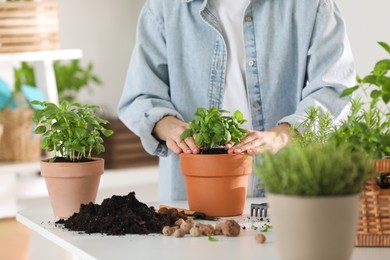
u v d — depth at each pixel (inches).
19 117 151.6
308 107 93.7
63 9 219.3
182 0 101.2
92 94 222.2
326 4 100.1
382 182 65.4
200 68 101.1
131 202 77.5
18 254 151.3
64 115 87.1
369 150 63.8
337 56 99.0
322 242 52.6
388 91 64.7
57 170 84.0
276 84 101.1
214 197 81.7
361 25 145.0
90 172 84.8
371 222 63.6
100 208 76.6
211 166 80.8
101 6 223.3
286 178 52.1
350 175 51.9
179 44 101.5
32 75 172.4
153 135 95.7
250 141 83.7
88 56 222.2
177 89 101.7
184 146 84.6
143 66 101.4
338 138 64.9
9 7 149.1
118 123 204.8
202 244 66.7
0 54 148.3
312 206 52.1
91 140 87.3
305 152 53.0
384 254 60.9
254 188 97.6
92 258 62.9
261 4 100.8
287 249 53.6
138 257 62.3
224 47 100.4
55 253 157.0
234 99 101.6
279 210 53.2
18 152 152.6
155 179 198.5
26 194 178.9
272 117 101.7
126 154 205.0
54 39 153.6
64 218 84.7
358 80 65.9
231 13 101.0
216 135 82.4
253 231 72.4
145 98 100.3
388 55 139.3
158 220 75.2
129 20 226.1
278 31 100.7
